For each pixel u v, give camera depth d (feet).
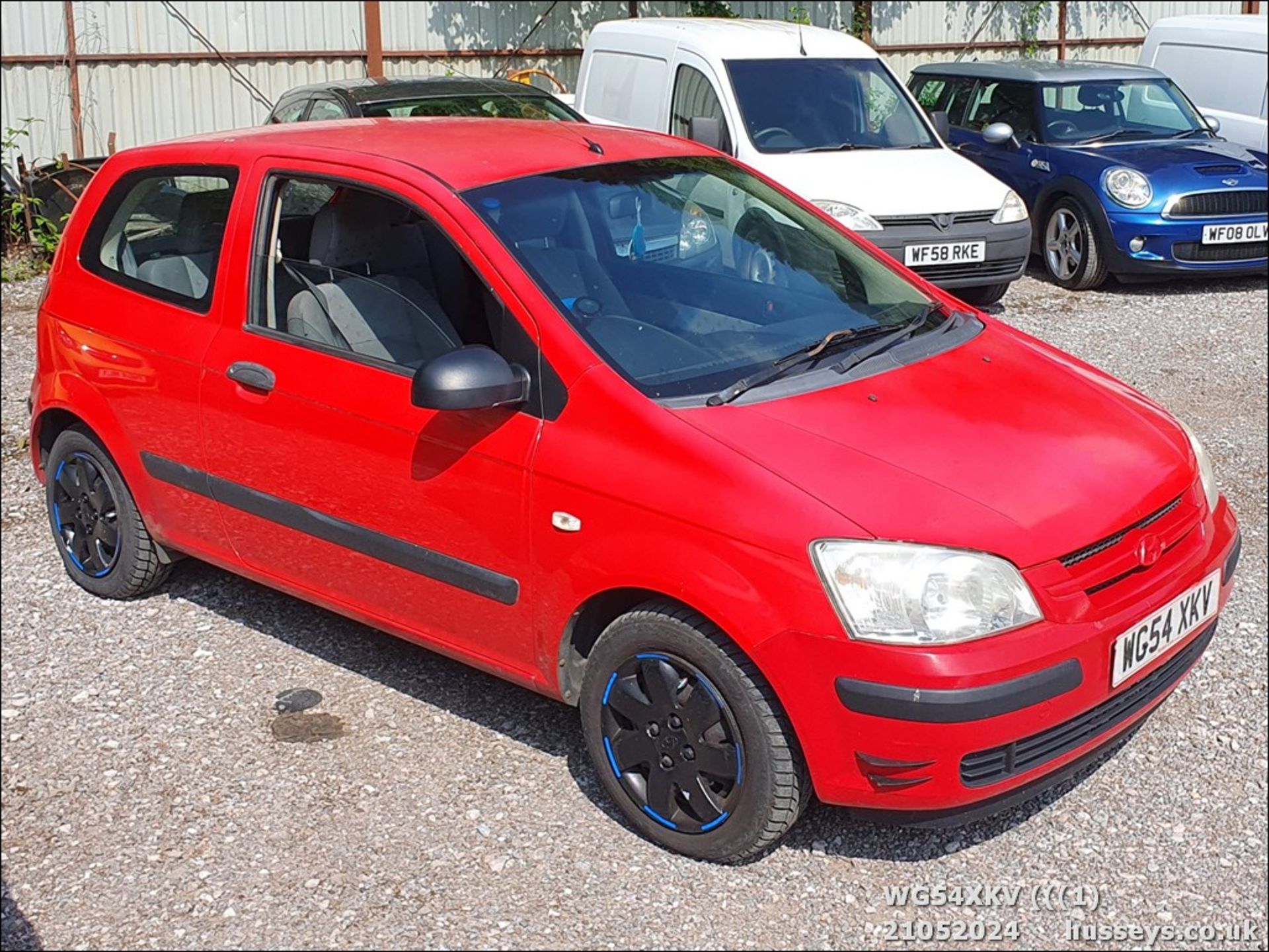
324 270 13.57
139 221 15.57
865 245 15.14
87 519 16.47
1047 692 10.29
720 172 14.96
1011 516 10.67
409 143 14.02
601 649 11.60
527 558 11.85
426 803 12.35
